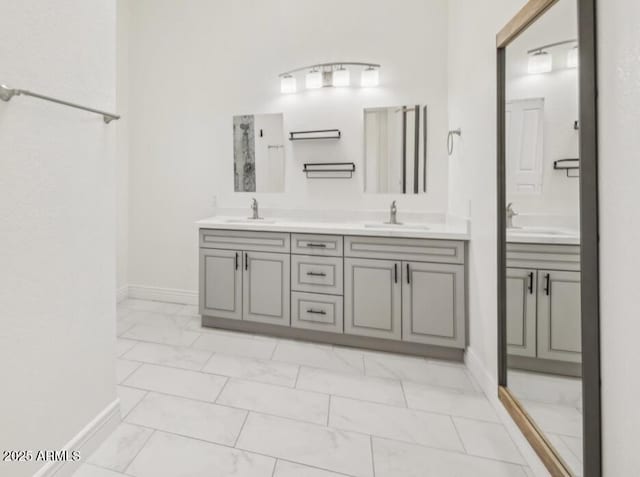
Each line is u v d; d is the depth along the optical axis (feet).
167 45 10.14
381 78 8.73
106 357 4.44
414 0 8.43
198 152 10.13
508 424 4.70
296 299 7.76
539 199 3.99
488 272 5.52
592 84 2.90
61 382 3.73
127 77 10.45
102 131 4.25
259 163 9.72
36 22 3.30
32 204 3.33
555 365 3.68
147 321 8.91
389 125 8.75
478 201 5.96
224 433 4.59
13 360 3.18
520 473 3.99
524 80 4.27
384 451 4.32
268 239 7.91
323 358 6.95
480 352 5.93
